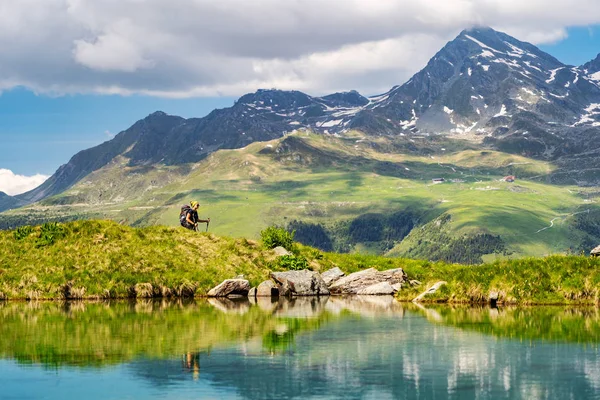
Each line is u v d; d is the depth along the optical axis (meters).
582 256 63.12
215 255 77.44
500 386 31.58
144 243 76.00
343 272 76.81
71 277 68.06
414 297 66.00
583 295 57.91
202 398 29.86
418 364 35.78
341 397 29.89
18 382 32.44
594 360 36.31
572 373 33.72
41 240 73.00
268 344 41.16
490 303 60.03
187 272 72.06
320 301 65.62
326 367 35.16
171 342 41.94
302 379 32.91
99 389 31.19
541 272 60.94
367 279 74.00
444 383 32.12
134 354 38.31
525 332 44.59
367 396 30.12
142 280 69.25
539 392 30.64
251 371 34.34
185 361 36.62
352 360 36.69
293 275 71.81
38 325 48.66
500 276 61.56
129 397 30.02
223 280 72.00
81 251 72.19
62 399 29.72
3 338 43.09
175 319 51.81
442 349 39.44
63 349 39.78
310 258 81.75
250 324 48.97
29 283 66.94
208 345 40.84
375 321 50.25
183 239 79.00
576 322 48.34
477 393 30.52
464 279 63.62
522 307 57.22
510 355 37.69
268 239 83.56
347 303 63.59
